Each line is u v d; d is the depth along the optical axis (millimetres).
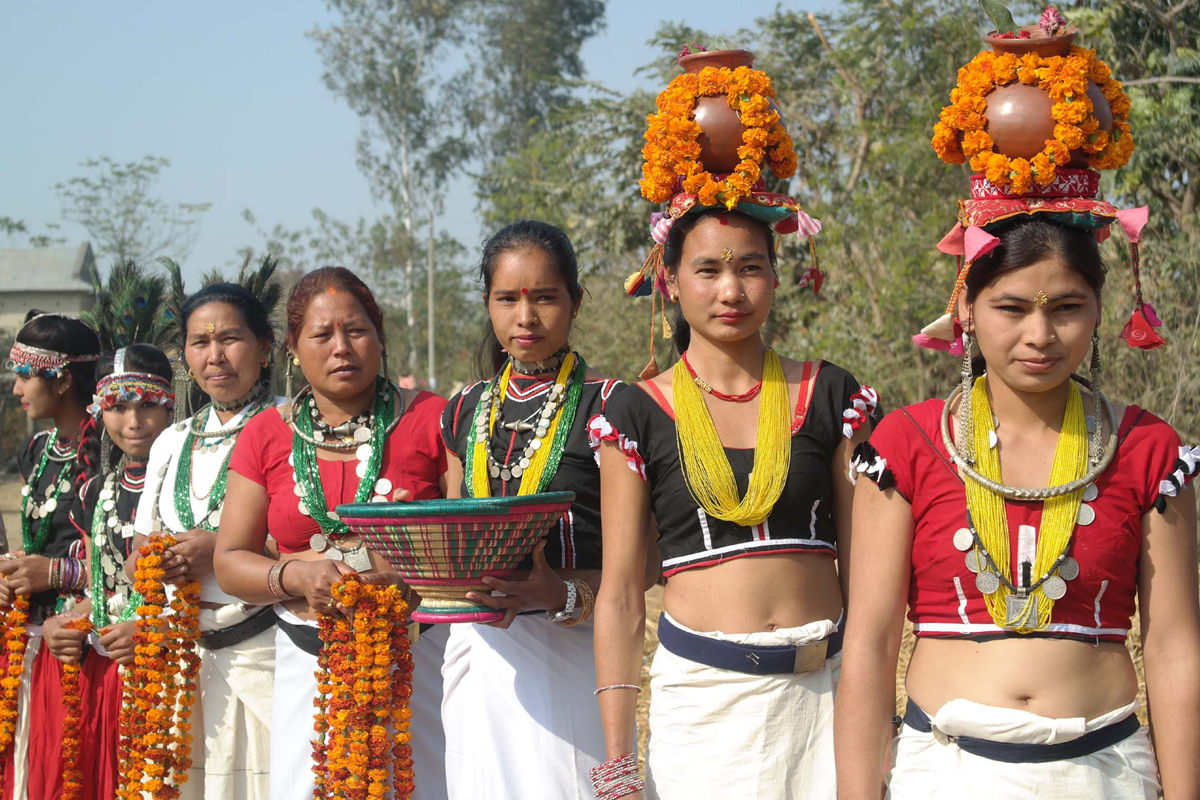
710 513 2785
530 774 3340
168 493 4156
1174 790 2098
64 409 4859
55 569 4574
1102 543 2188
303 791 3570
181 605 3898
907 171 10664
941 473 2305
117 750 4316
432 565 3076
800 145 12992
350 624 3414
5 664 4668
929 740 2279
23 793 4613
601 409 3480
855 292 10766
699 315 2852
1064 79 2238
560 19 34969
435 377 32938
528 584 3197
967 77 2320
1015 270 2174
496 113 34812
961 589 2268
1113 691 2201
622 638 2855
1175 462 2186
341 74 34031
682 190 2902
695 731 2736
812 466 2822
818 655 2729
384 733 3375
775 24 14125
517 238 3510
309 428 3717
